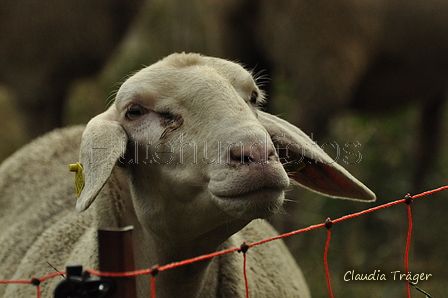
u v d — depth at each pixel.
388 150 13.12
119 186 5.65
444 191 12.61
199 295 5.62
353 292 10.02
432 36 11.71
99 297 3.96
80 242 6.14
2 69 12.65
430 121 13.17
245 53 12.20
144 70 5.40
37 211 7.33
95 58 12.85
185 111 5.05
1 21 12.23
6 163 8.37
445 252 11.31
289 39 11.34
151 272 4.11
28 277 6.40
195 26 14.15
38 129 12.97
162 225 5.26
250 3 11.74
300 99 11.45
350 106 12.29
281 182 4.53
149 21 15.28
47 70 12.59
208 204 4.87
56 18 12.29
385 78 11.99
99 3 12.50
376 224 11.92
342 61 11.20
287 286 6.82
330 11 11.05
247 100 5.40
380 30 11.48
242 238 6.55
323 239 11.47
